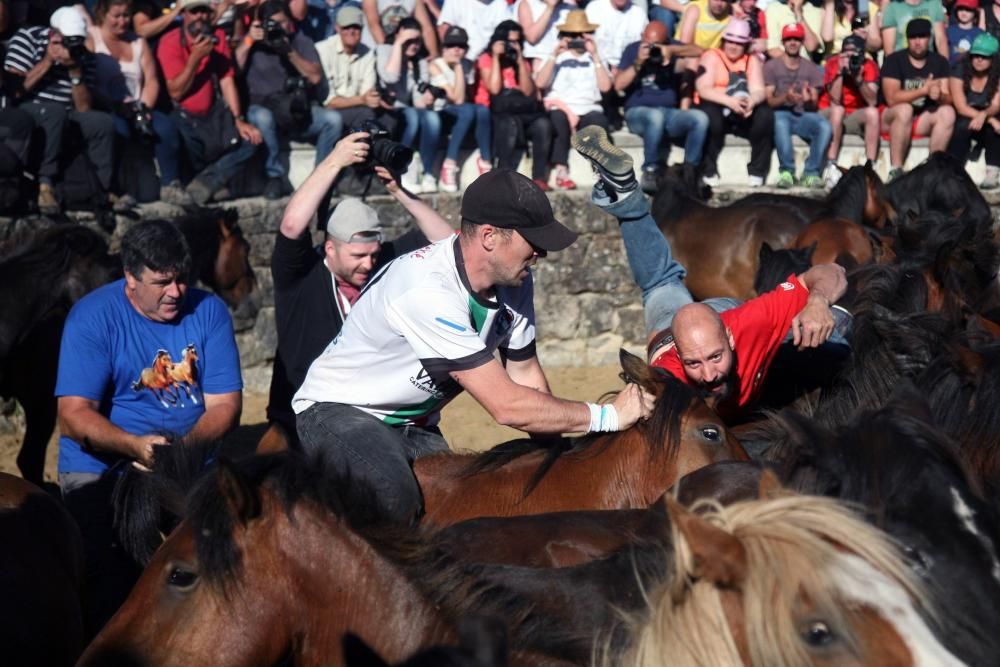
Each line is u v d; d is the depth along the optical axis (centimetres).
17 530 354
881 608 182
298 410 355
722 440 335
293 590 239
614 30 1005
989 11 1134
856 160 1065
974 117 1052
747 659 184
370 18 912
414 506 333
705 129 977
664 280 492
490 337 338
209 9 819
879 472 239
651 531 282
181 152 849
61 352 410
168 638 238
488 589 241
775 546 185
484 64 949
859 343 358
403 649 235
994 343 354
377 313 332
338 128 880
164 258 400
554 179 979
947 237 586
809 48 1078
